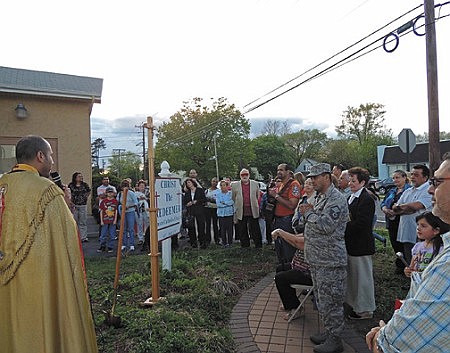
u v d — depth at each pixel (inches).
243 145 1699.1
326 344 138.8
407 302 52.3
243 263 280.7
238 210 333.1
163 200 211.8
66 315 91.7
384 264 263.6
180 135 1647.4
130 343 137.6
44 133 459.8
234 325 166.4
